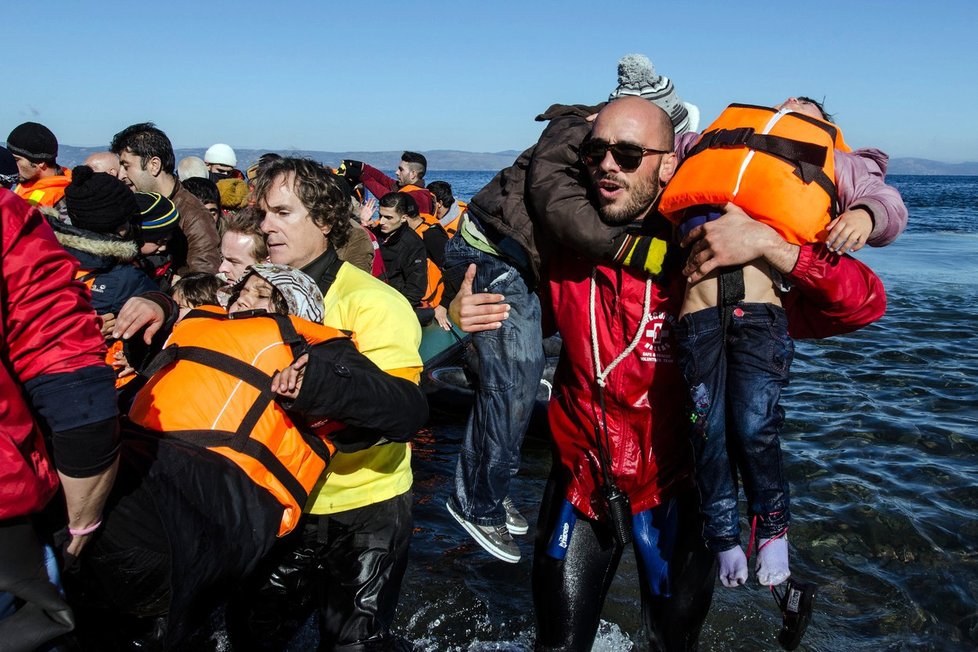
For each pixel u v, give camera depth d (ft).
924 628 14.28
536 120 10.56
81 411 6.86
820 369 29.37
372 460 10.77
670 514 10.62
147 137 17.33
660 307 9.97
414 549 16.53
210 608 9.30
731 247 8.79
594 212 9.63
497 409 10.73
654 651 10.96
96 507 7.22
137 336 10.30
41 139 19.89
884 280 53.98
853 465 20.44
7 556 6.75
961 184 510.99
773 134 9.00
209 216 18.40
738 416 9.09
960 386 27.25
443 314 24.22
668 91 11.19
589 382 10.50
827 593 15.23
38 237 6.81
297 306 9.85
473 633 13.99
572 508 11.09
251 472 8.79
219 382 8.95
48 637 6.83
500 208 10.20
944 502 18.61
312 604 11.98
